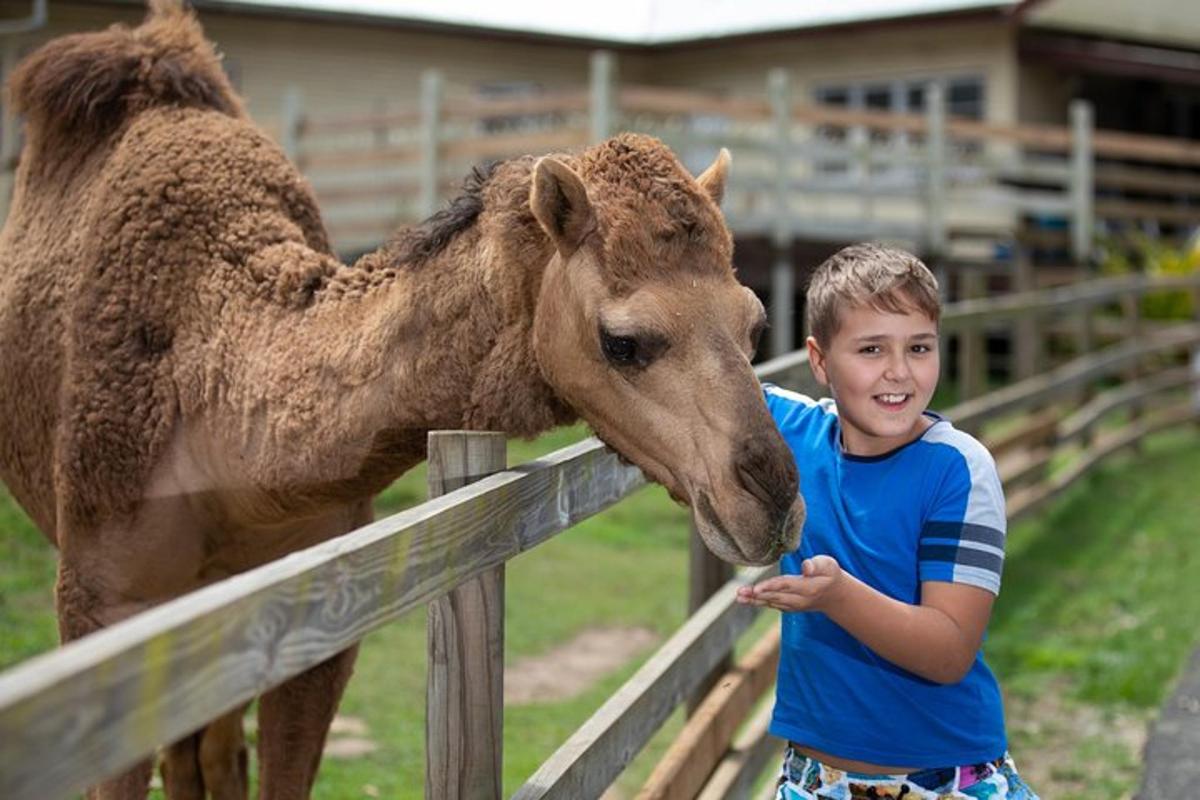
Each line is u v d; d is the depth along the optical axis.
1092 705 6.40
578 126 16.88
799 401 3.33
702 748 3.98
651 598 8.16
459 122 18.02
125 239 3.81
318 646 1.85
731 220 15.02
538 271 3.06
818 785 3.02
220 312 3.62
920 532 2.89
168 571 3.67
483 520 2.48
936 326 2.90
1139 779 5.50
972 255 19.02
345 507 3.73
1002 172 16.50
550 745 5.64
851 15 19.38
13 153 12.02
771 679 5.00
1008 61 19.19
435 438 2.64
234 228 3.78
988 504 2.85
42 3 12.88
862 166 15.81
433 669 2.59
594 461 3.22
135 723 1.45
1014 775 3.01
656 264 2.84
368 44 19.33
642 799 3.45
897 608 2.74
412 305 3.21
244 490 3.46
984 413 8.66
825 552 3.01
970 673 2.97
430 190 14.34
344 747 5.53
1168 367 16.56
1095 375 11.79
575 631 7.44
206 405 3.54
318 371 3.31
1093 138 17.12
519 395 3.12
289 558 1.84
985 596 2.81
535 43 20.30
